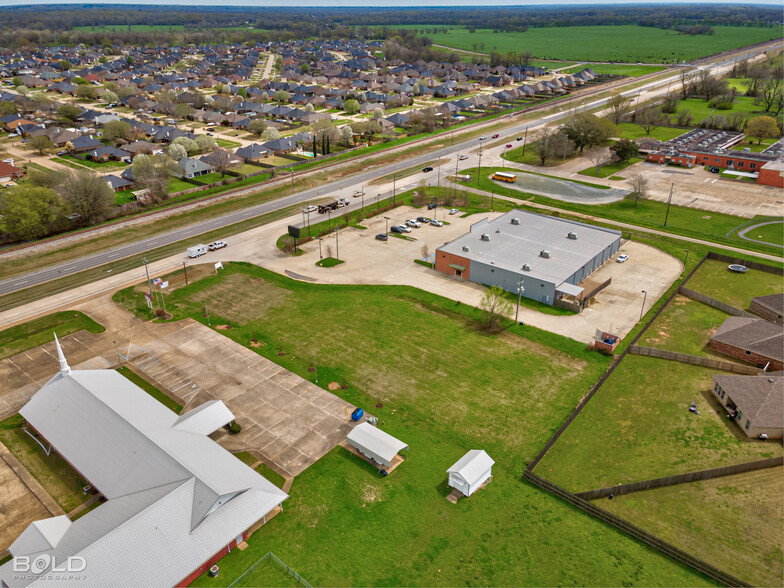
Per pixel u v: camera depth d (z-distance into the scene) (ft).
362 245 384.27
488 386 237.86
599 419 219.82
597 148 646.74
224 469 180.45
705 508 180.55
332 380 241.35
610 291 320.09
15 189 389.80
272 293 318.04
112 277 334.24
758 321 265.95
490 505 180.34
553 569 159.33
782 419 207.00
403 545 166.40
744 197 476.95
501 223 390.01
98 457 185.88
